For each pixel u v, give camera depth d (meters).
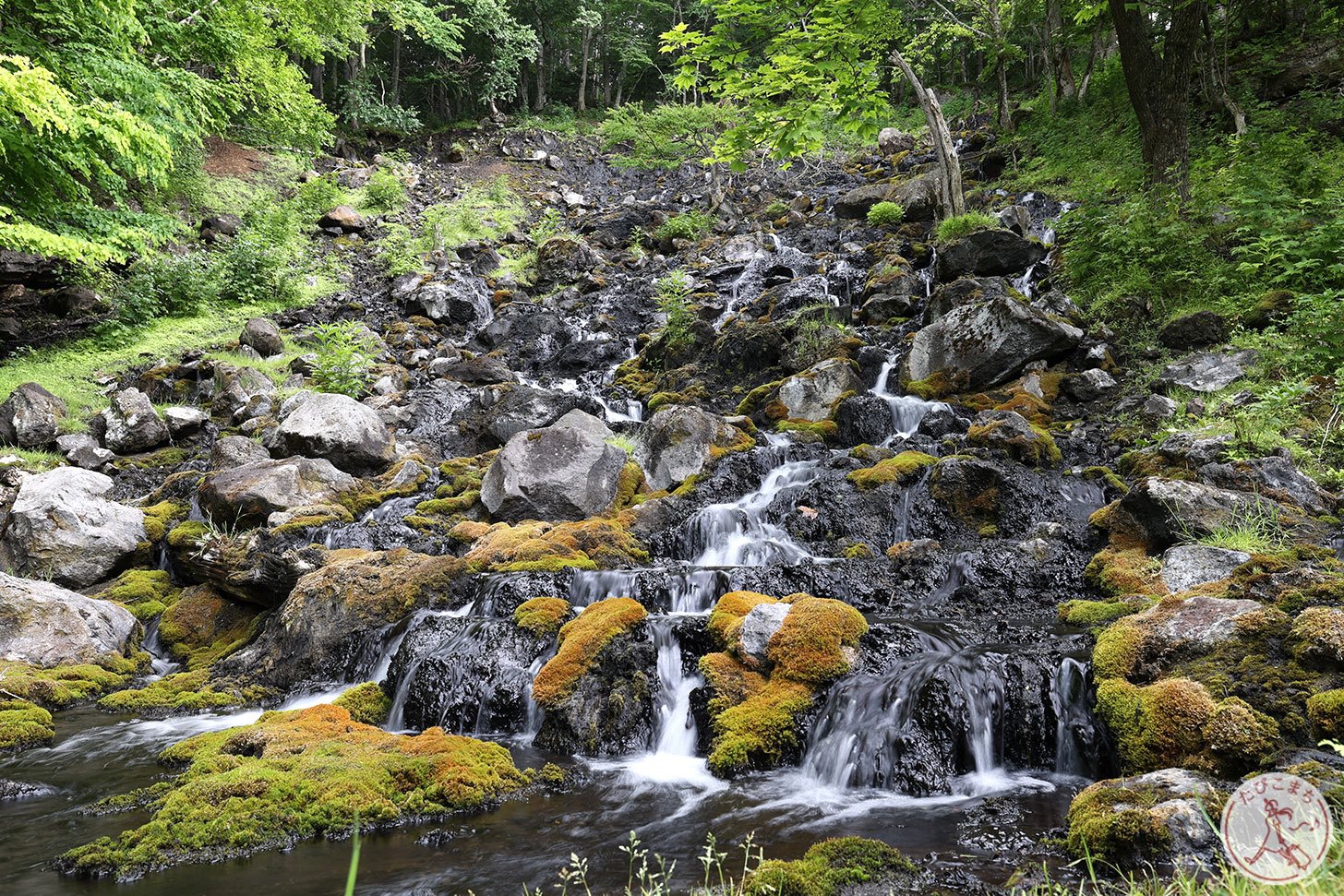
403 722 6.50
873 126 12.30
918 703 5.09
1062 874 3.63
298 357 14.52
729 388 12.97
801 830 4.39
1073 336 10.68
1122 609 6.05
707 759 5.45
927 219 17.77
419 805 4.81
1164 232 10.99
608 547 8.56
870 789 4.97
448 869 4.08
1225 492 6.90
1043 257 13.46
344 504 10.23
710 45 11.32
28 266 15.99
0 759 5.87
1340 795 3.28
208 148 22.34
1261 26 17.14
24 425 12.02
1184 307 10.53
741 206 22.72
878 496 8.73
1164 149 12.30
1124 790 3.99
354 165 25.58
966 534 8.27
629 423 12.26
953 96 27.14
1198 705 4.36
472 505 10.14
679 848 4.25
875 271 14.68
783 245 18.73
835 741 5.28
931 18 22.08
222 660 8.16
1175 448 8.00
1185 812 3.66
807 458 10.10
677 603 7.24
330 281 18.75
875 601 7.26
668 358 14.16
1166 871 3.43
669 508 9.39
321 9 23.00
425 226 21.66
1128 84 12.69
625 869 4.03
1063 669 5.23
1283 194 10.69
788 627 5.93
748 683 5.85
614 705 5.98
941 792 4.80
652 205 23.41
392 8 26.20
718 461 10.19
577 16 33.78
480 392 13.12
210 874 4.09
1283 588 5.21
